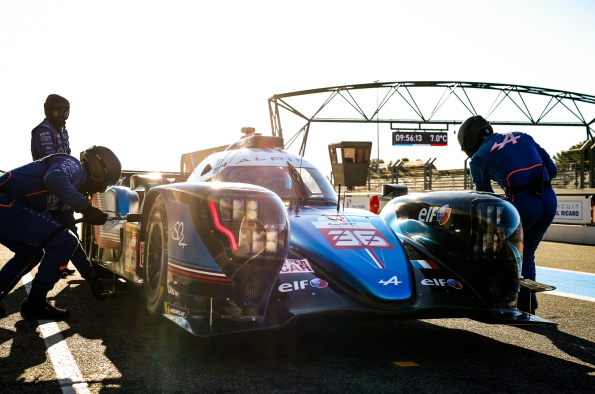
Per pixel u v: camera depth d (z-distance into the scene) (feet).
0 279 12.13
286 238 9.71
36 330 11.64
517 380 9.18
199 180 14.82
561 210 46.93
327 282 10.10
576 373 9.67
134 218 11.96
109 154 12.62
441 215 11.89
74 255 12.69
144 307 14.16
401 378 9.05
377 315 9.66
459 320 14.06
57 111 16.33
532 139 14.92
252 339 11.16
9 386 8.16
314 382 8.68
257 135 15.15
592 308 15.96
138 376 8.73
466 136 15.75
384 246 11.18
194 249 9.87
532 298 14.07
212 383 8.49
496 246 11.09
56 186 11.45
